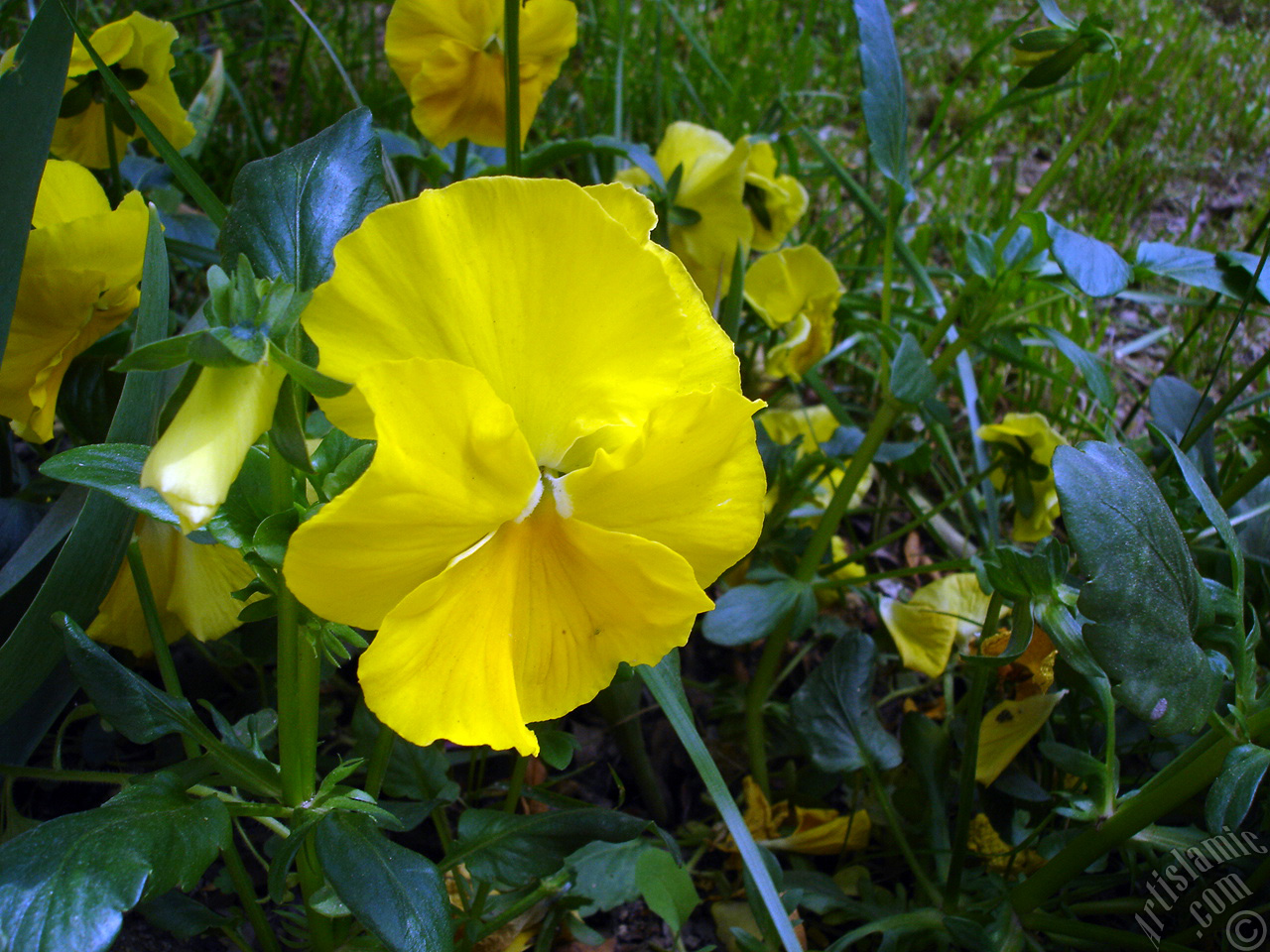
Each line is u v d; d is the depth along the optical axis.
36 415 0.23
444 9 0.32
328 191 0.19
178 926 0.21
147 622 0.22
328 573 0.14
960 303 0.32
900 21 0.73
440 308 0.14
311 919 0.20
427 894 0.17
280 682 0.17
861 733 0.28
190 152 0.39
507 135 0.29
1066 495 0.19
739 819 0.22
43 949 0.14
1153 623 0.19
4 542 0.25
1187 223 0.57
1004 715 0.25
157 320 0.21
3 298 0.19
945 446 0.41
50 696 0.23
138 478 0.17
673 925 0.23
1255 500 0.32
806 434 0.40
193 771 0.18
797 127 0.46
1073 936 0.24
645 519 0.16
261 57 0.52
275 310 0.14
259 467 0.17
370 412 0.14
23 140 0.19
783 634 0.31
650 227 0.17
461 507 0.14
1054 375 0.33
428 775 0.25
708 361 0.17
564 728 0.33
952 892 0.26
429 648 0.15
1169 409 0.35
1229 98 0.67
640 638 0.16
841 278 0.51
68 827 0.16
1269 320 0.52
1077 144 0.29
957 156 0.62
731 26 0.66
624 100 0.58
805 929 0.28
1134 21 0.76
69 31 0.19
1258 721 0.21
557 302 0.15
